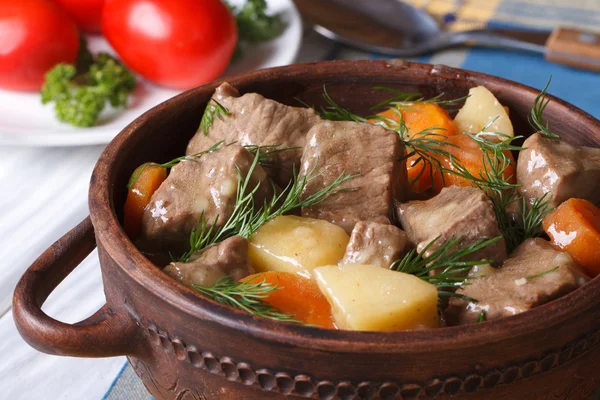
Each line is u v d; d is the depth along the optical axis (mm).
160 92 650
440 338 399
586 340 419
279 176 485
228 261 442
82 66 657
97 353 429
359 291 425
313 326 403
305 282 443
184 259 449
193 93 493
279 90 511
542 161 470
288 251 452
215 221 457
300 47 699
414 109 509
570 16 734
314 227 457
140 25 633
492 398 416
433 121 502
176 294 411
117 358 517
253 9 667
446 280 434
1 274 553
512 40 693
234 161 458
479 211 443
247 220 464
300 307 437
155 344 430
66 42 634
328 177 466
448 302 438
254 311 429
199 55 635
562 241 453
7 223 580
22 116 621
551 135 481
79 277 555
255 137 481
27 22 620
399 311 421
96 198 441
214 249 446
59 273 446
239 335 406
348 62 513
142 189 468
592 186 471
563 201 467
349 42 696
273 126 483
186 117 493
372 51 695
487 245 442
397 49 694
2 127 605
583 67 683
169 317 417
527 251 446
